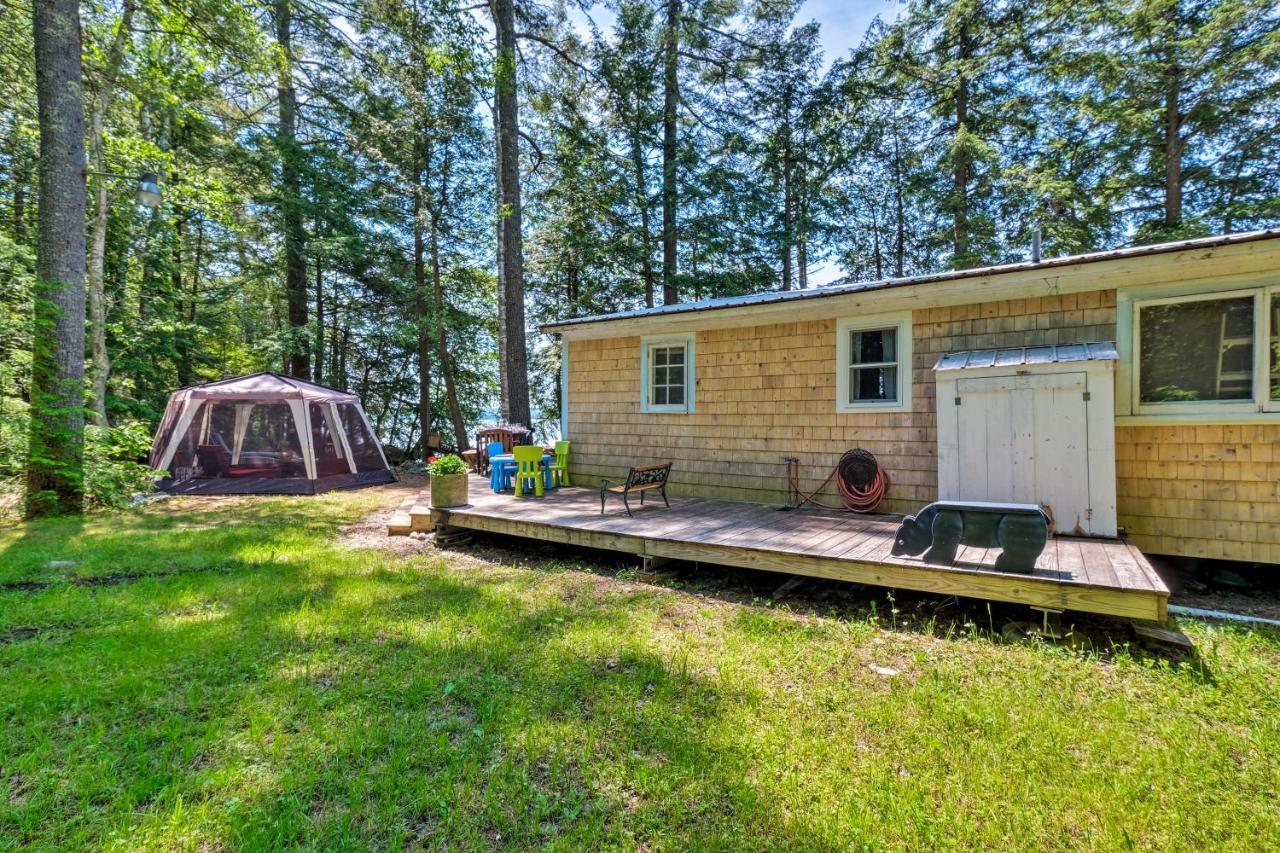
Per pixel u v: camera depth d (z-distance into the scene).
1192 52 11.30
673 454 7.29
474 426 18.55
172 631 3.41
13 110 9.04
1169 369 4.47
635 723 2.44
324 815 1.90
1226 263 4.18
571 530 5.20
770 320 6.50
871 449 5.86
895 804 1.92
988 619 3.74
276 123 14.28
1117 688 2.73
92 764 2.14
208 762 2.17
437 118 14.32
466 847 1.76
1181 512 4.42
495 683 2.81
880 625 3.68
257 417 10.14
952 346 5.39
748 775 2.09
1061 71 12.39
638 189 15.74
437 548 6.00
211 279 15.10
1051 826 1.82
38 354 7.34
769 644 3.30
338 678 2.87
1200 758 2.15
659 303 17.31
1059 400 4.52
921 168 15.90
